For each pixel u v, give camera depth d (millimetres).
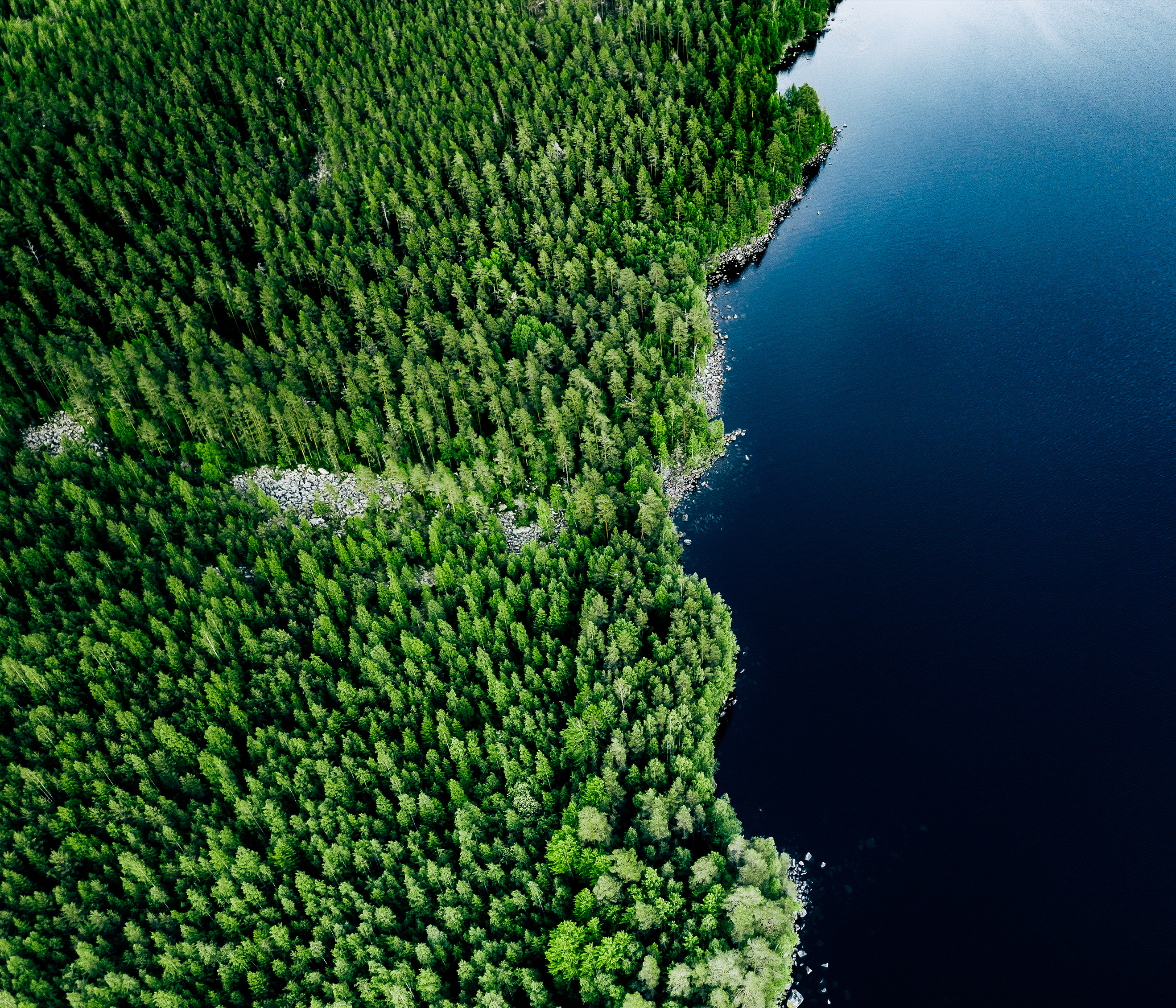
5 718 88500
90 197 150375
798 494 114812
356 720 84562
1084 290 135000
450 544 102500
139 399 123812
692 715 82500
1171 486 105688
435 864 71938
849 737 88562
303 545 103312
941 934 73562
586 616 88938
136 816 78812
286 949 70062
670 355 128875
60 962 71625
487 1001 63594
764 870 68438
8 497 109000
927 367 128875
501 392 116500
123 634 91312
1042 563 100938
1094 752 83750
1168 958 69875
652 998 64438
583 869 70562
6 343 128750
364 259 145000
